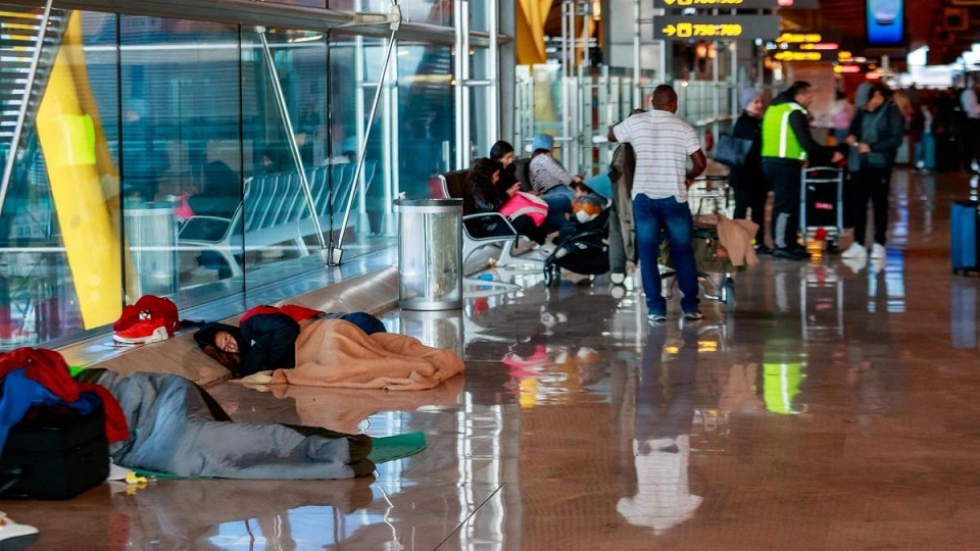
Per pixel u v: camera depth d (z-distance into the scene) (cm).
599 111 2108
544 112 1958
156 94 1152
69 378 608
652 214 1093
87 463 604
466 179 1380
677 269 1104
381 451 669
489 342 1007
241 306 1052
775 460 645
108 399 632
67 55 1035
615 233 1285
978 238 1344
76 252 1047
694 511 559
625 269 1301
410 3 1636
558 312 1162
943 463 638
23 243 1003
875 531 530
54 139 1023
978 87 4103
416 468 636
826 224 1569
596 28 2592
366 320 921
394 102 1599
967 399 785
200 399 658
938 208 2205
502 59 1906
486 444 684
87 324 1059
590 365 904
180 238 1173
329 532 534
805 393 804
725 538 521
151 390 649
